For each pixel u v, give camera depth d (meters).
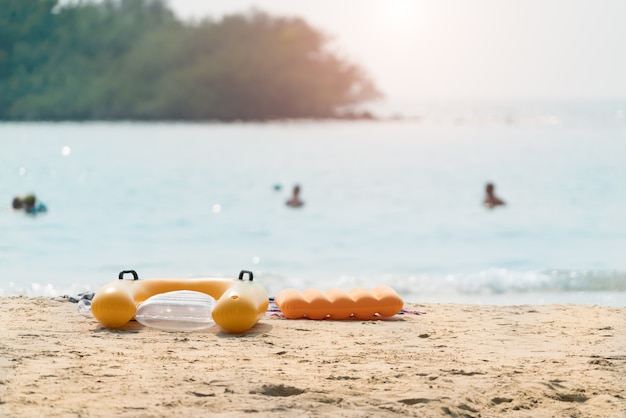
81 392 4.46
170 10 101.81
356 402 4.41
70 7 96.25
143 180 25.95
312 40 104.56
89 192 22.75
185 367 5.18
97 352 5.57
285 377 4.95
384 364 5.40
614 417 4.34
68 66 94.62
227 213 19.42
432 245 15.15
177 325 6.65
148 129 59.81
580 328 6.91
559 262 13.12
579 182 25.45
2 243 14.12
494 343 6.21
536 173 28.06
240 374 4.99
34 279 10.87
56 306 7.66
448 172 28.80
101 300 6.54
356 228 17.30
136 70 95.88
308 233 16.62
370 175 28.09
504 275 11.59
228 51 99.06
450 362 5.49
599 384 4.94
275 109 100.38
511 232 16.61
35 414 4.03
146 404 4.25
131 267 12.34
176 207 20.30
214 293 7.39
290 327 6.86
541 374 5.17
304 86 101.25
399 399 4.50
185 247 14.62
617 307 8.32
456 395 4.60
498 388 4.80
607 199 21.69
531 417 4.33
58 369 4.99
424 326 6.98
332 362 5.45
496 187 24.61
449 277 11.47
